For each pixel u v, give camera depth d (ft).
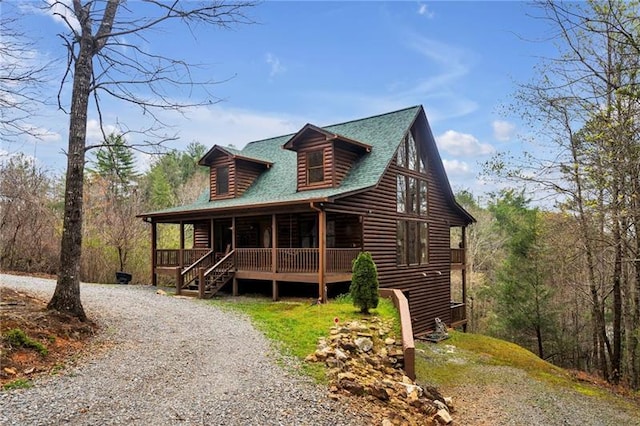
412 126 58.44
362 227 47.44
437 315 61.26
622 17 26.61
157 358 22.49
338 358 24.09
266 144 70.38
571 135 38.55
